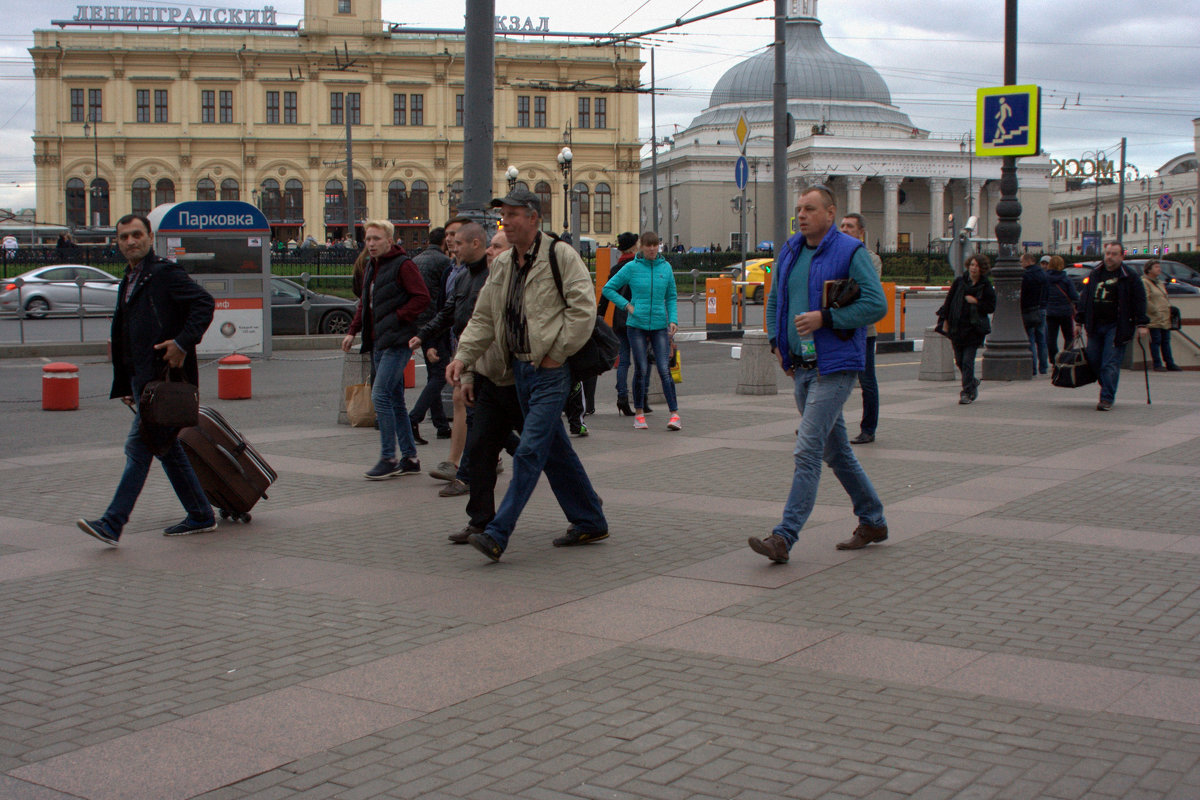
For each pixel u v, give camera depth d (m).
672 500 7.96
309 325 25.80
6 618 5.28
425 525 7.30
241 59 67.25
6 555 6.55
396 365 8.87
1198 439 10.46
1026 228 89.44
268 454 10.23
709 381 17.64
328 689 4.28
